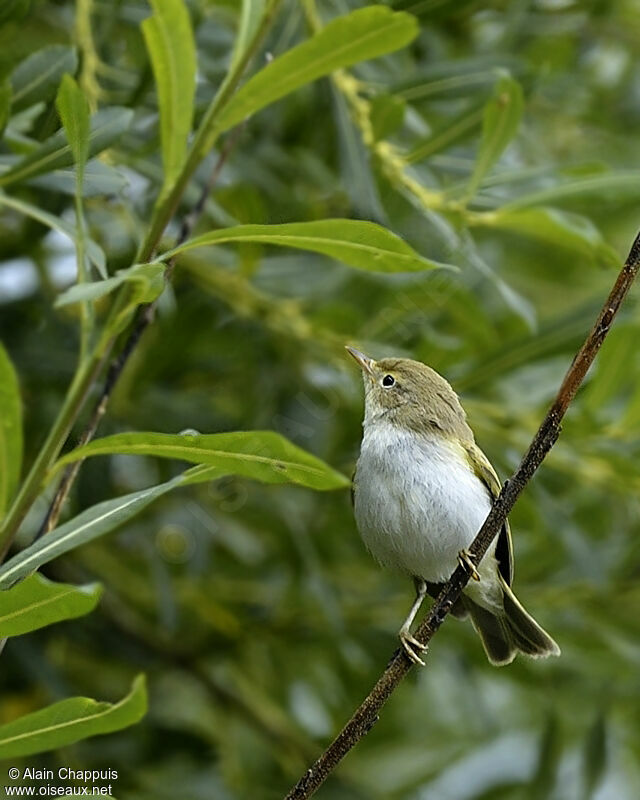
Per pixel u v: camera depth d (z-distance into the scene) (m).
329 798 11.80
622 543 11.67
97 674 12.24
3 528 5.99
